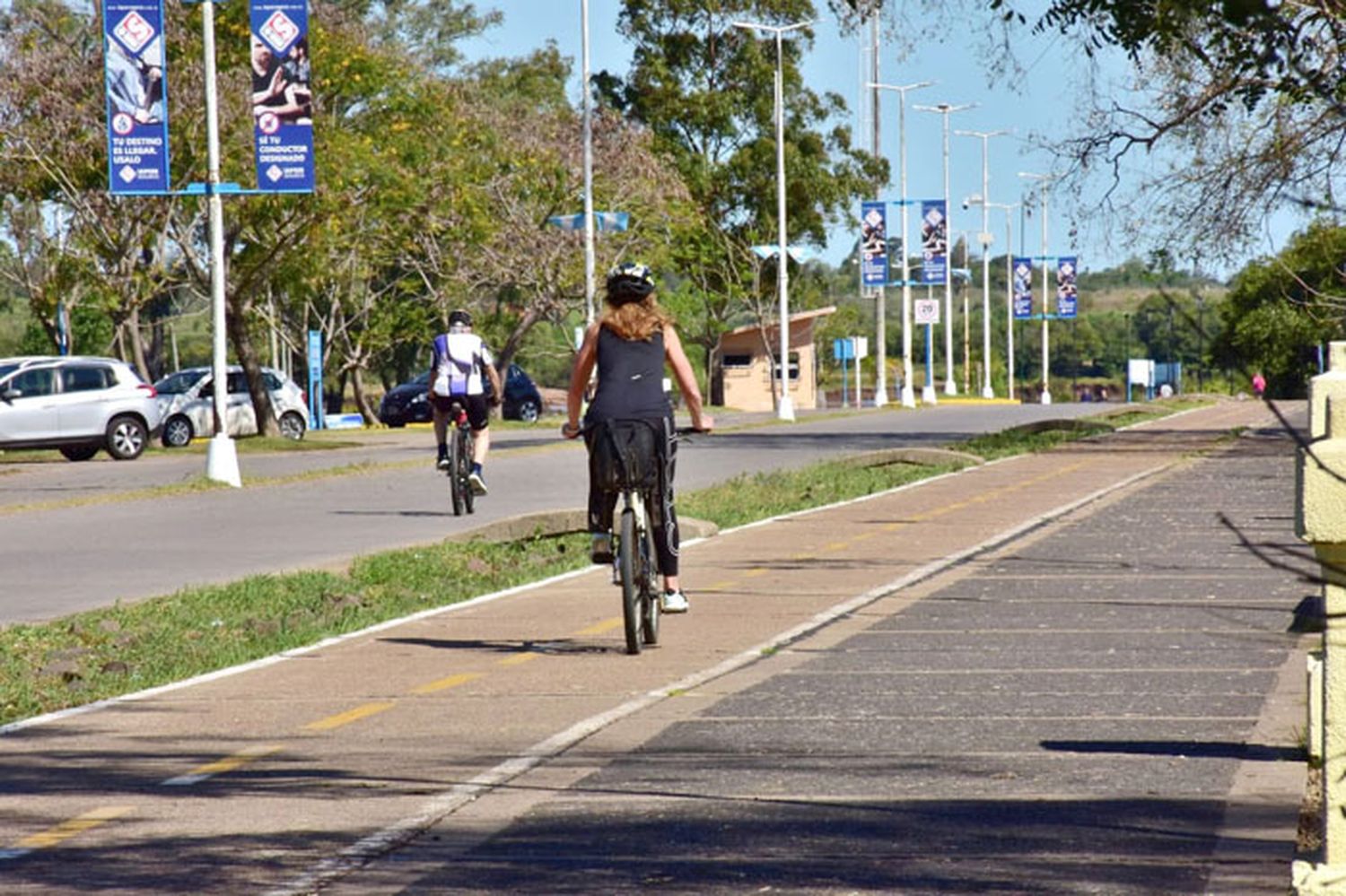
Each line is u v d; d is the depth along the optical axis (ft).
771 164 424.46
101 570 84.94
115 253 246.88
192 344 567.59
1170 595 61.11
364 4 399.24
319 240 234.38
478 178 302.86
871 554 77.20
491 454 186.50
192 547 95.25
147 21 140.77
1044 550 77.20
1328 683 22.36
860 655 49.67
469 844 29.99
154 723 42.47
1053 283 628.69
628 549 50.67
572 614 60.95
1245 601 58.95
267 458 199.11
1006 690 43.24
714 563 75.82
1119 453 151.84
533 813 32.04
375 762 36.86
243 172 225.35
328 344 331.16
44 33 243.60
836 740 37.70
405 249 322.14
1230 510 94.73
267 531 104.06
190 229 245.45
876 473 134.82
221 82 226.79
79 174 236.02
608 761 36.19
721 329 440.04
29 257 278.46
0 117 234.58
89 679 52.95
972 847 28.53
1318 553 21.85
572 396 53.78
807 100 431.43
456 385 110.32
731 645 52.44
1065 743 36.60
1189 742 36.17
